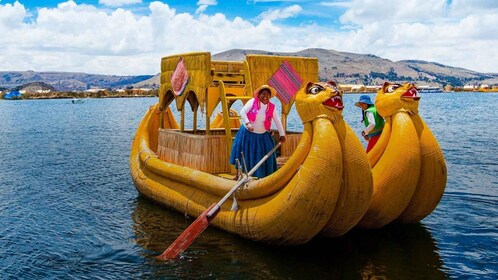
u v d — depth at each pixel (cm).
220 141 1050
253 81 1037
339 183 774
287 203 780
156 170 1179
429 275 767
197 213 998
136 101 13262
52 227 1051
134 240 952
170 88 1245
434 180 900
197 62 1074
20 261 855
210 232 945
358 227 945
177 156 1155
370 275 766
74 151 2328
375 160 904
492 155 1944
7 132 3556
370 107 998
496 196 1240
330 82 825
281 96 1070
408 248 871
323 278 757
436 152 898
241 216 874
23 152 2314
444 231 961
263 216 821
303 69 1090
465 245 888
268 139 933
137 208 1181
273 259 822
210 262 818
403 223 980
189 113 6019
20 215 1149
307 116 805
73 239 968
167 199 1115
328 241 895
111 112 6694
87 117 5472
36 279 781
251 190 855
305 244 879
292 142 1102
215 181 956
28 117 5662
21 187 1466
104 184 1492
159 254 871
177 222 1054
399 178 872
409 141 877
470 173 1552
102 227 1041
